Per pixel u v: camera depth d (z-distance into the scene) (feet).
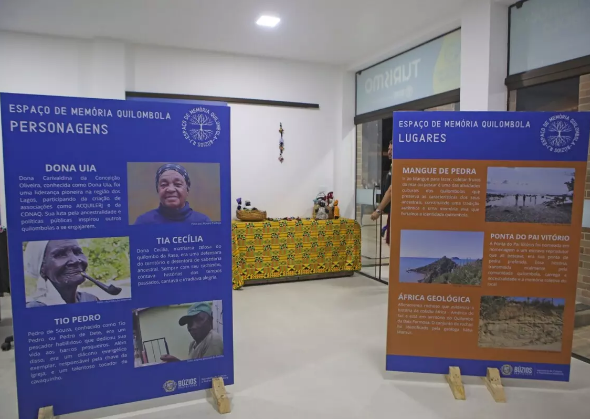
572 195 8.92
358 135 21.38
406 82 17.97
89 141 7.56
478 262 9.24
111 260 7.91
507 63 13.43
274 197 20.54
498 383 9.09
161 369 8.43
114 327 8.04
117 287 7.98
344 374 9.99
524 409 8.49
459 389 8.95
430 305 9.44
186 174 8.23
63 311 7.68
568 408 8.54
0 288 12.72
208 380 8.81
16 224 7.29
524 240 9.09
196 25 15.62
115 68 17.28
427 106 16.72
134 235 8.00
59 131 7.36
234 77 19.33
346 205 21.62
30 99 7.16
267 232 17.94
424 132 9.12
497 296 9.26
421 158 9.18
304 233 18.52
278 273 18.25
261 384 9.50
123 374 8.18
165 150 8.05
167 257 8.25
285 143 20.54
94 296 7.85
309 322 13.53
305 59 20.12
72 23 15.40
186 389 8.65
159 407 8.58
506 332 9.31
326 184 21.45
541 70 12.26
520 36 13.01
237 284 17.49
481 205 9.11
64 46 16.92
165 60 18.19
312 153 21.09
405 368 9.63
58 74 16.93
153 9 14.12
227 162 8.50
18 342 7.47
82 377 7.91
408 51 17.76
